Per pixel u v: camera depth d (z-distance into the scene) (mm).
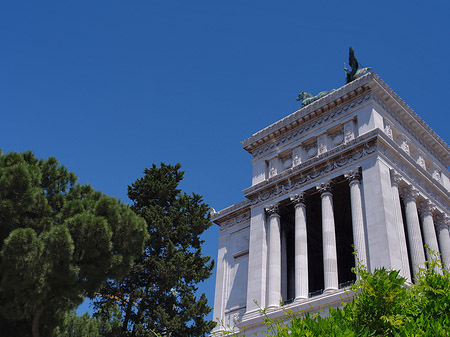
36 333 36000
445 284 23875
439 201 60688
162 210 57906
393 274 23531
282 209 60562
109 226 37688
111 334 51625
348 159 54938
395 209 50875
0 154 40312
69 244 34312
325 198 54844
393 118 60156
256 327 52500
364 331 20719
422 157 63250
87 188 43594
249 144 67688
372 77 57062
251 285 57188
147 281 54000
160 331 50594
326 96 60812
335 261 51219
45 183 40938
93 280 36938
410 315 22453
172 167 62969
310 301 48969
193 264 55406
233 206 69188
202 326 52469
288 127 64250
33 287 33531
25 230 33031
